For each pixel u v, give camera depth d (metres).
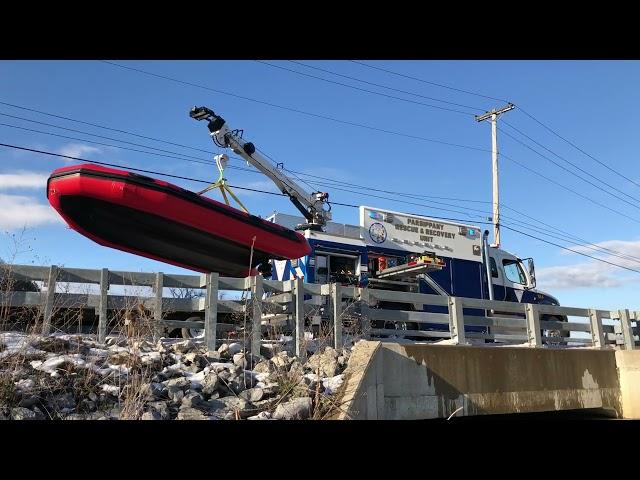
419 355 8.43
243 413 6.15
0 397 5.33
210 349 7.91
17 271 7.18
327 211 14.55
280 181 13.45
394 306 14.70
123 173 9.46
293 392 6.79
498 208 28.20
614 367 12.02
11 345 6.26
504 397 9.55
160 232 10.12
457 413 8.70
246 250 11.11
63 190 9.46
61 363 5.98
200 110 12.02
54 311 7.33
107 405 5.79
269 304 8.53
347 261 14.46
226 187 11.91
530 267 18.53
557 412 10.84
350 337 9.18
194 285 8.23
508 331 16.56
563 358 10.94
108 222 9.82
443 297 10.29
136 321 7.32
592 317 12.97
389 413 7.82
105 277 7.69
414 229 15.78
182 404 5.99
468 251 16.77
